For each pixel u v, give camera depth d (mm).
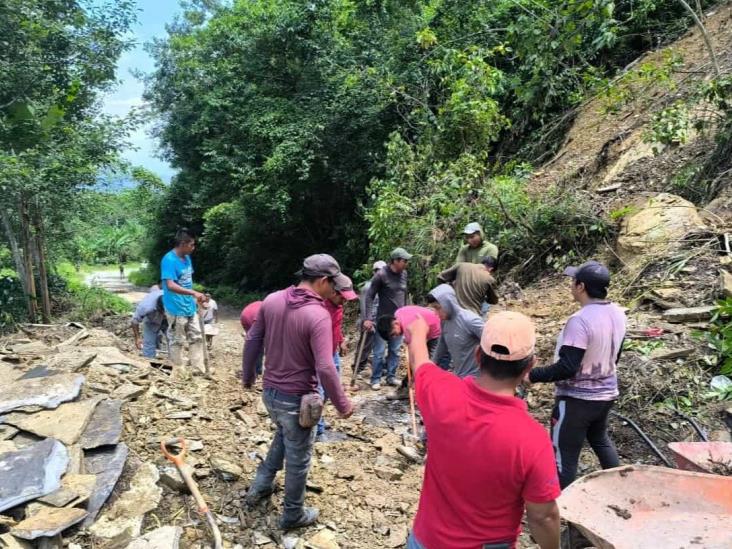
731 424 3957
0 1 9469
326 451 4516
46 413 3764
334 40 15383
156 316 6969
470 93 10453
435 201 9383
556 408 3461
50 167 9789
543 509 1788
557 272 7758
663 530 2309
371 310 6453
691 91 8242
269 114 15641
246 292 20875
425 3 15000
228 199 20391
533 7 9797
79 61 11500
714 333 4730
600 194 8188
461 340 4180
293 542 3172
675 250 6086
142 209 27109
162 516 3203
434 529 1953
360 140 14383
